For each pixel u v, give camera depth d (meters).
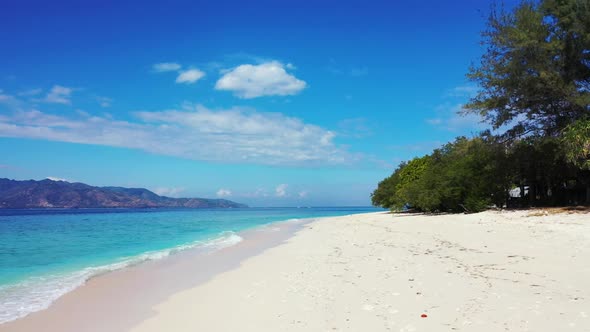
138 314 8.08
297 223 42.44
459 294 8.12
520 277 9.37
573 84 24.72
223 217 68.44
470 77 27.94
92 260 16.16
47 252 19.02
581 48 24.58
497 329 6.07
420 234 20.47
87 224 44.97
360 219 39.91
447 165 38.25
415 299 7.95
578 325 6.08
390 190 52.62
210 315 7.76
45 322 7.70
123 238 26.50
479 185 33.56
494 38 26.59
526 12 25.73
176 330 6.99
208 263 14.54
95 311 8.38
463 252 13.52
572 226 18.27
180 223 46.97
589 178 27.80
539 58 25.17
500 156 30.92
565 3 25.31
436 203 36.81
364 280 9.93
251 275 11.66
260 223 45.41
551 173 30.36
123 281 11.49
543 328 6.02
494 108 27.91
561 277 9.20
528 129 28.91
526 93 25.95
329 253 15.26
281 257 15.08
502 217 25.67
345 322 6.81
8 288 10.74
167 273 12.66
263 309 7.90
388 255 13.81
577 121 23.69
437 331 6.14
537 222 21.23
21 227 39.34
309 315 7.30
